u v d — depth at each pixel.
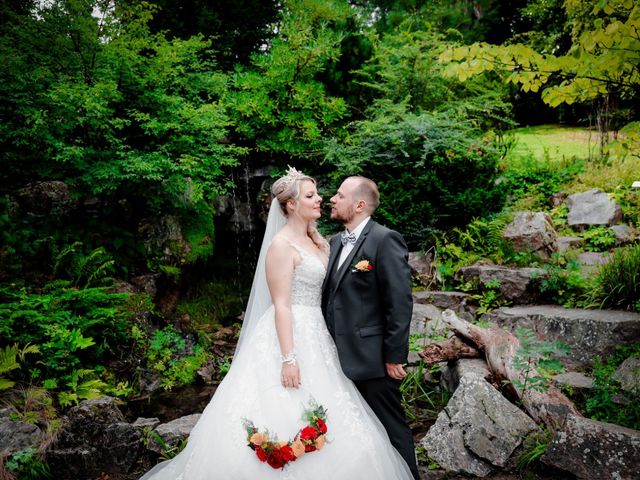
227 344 5.45
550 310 4.69
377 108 7.38
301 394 2.48
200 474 2.36
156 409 4.16
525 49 3.46
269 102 6.97
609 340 4.01
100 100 5.02
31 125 5.11
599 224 6.43
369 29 8.45
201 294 6.47
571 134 11.18
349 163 6.36
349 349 2.64
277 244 2.65
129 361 4.68
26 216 5.55
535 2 11.33
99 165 5.32
